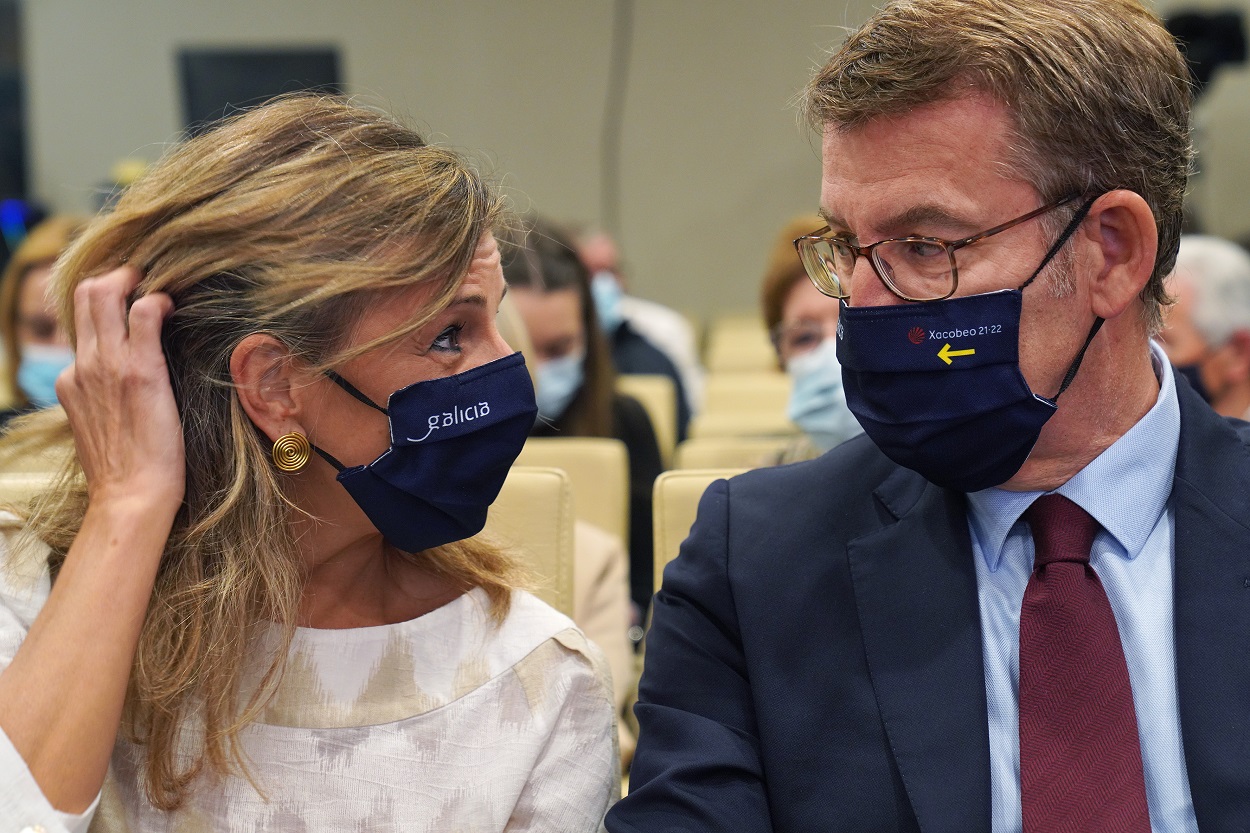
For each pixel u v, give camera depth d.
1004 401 1.15
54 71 7.58
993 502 1.25
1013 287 1.14
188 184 1.21
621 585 2.21
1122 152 1.13
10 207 6.68
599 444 2.44
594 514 2.40
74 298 1.24
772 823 1.26
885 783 1.20
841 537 1.32
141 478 1.19
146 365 1.19
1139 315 1.20
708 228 8.10
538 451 2.43
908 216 1.14
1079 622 1.17
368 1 7.76
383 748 1.25
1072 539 1.20
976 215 1.13
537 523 1.82
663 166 8.06
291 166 1.20
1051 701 1.15
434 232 1.19
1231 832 1.10
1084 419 1.19
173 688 1.20
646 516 3.09
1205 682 1.14
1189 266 2.45
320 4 7.73
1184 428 1.24
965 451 1.18
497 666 1.31
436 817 1.24
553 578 1.81
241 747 1.22
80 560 1.17
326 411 1.21
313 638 1.27
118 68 7.59
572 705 1.33
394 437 1.20
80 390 1.20
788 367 2.48
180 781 1.20
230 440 1.23
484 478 1.25
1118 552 1.22
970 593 1.24
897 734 1.20
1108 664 1.15
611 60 7.95
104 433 1.20
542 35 7.91
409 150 1.24
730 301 8.15
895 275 1.17
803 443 2.30
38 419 1.34
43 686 1.12
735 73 7.95
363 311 1.19
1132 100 1.13
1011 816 1.17
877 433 1.21
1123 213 1.14
